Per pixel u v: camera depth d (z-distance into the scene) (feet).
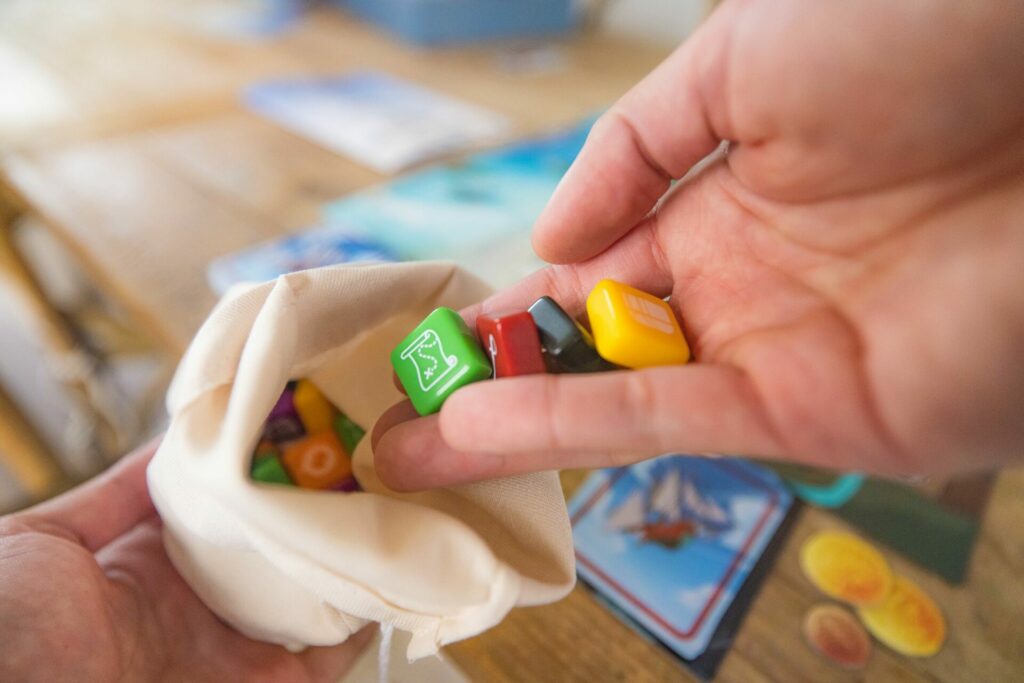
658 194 0.61
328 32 1.96
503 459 0.52
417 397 0.56
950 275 0.46
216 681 0.61
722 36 0.52
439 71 1.71
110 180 1.09
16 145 1.18
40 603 0.56
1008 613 0.61
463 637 0.47
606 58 1.91
